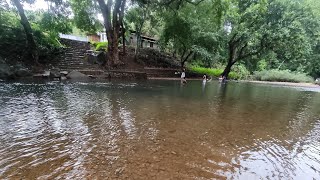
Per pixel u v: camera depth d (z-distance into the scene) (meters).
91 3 25.48
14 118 7.70
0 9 21.73
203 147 5.93
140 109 9.81
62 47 26.08
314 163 5.41
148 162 4.89
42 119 7.72
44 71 20.39
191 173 4.54
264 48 30.31
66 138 6.08
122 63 27.28
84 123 7.46
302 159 5.60
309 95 20.66
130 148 5.58
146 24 36.91
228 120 8.86
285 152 5.96
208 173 4.58
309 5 24.58
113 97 12.48
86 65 24.56
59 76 20.22
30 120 7.55
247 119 9.23
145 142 6.03
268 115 10.28
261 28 27.23
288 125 8.69
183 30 29.00
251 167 4.96
